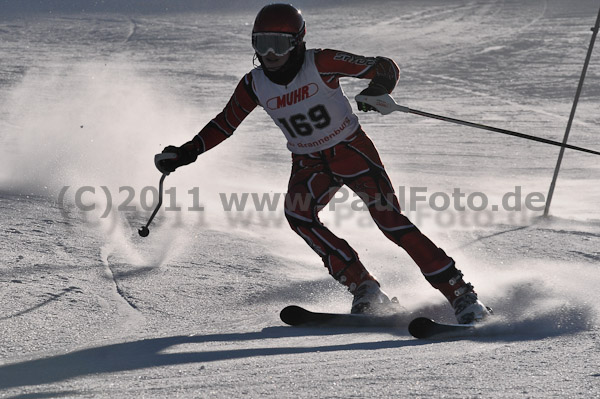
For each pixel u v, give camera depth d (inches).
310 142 486.3
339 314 468.4
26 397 302.4
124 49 3993.6
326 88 467.8
